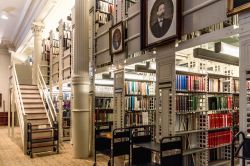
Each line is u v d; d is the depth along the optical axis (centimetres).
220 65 534
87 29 724
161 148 373
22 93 980
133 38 534
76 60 713
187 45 400
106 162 629
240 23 313
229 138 511
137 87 600
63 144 890
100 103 722
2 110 1695
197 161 463
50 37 1177
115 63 602
